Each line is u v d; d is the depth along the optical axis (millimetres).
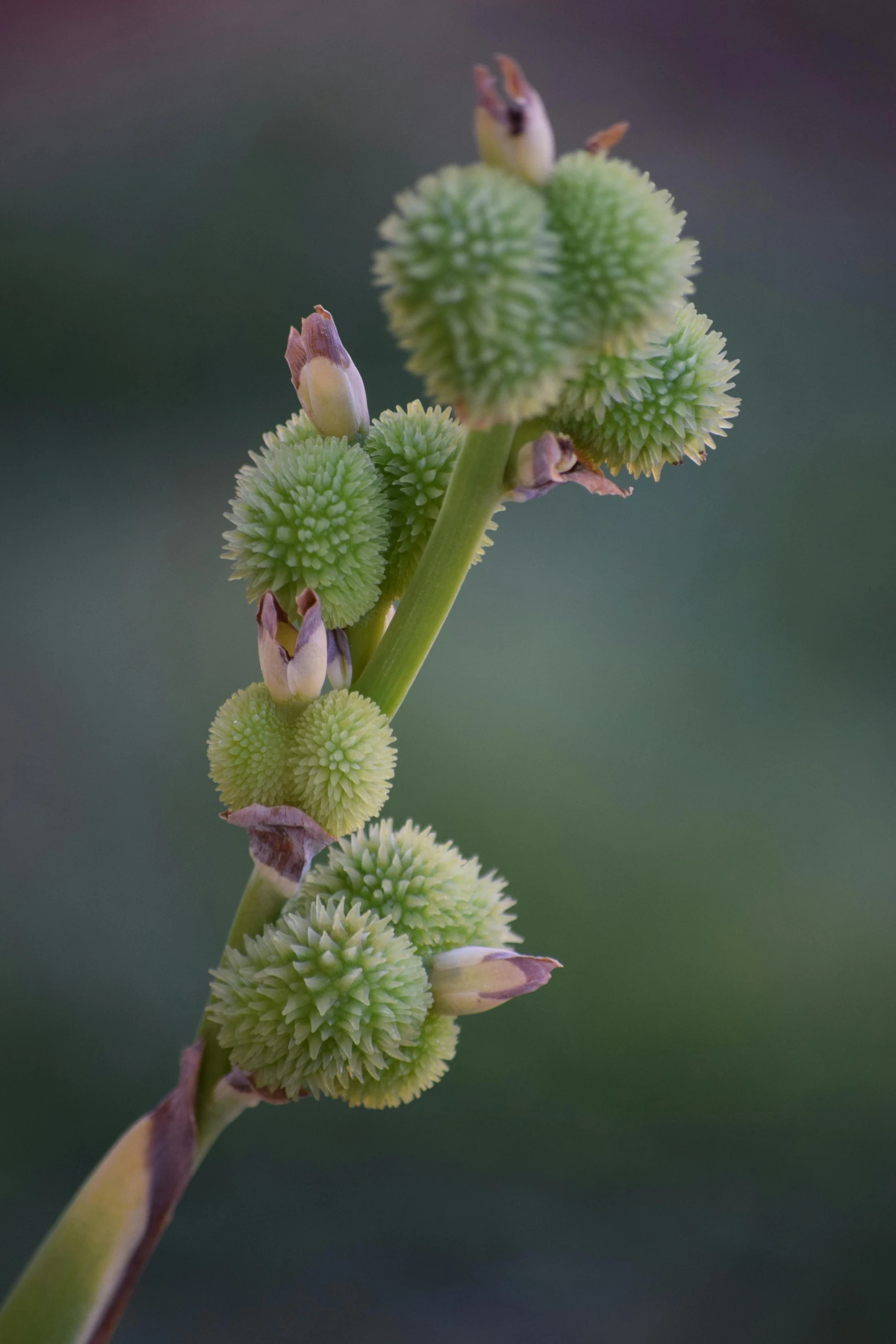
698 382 477
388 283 444
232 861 1630
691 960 1519
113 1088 1419
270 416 2178
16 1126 1375
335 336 485
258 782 477
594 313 449
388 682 481
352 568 478
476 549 481
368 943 477
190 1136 479
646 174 457
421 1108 1433
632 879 1592
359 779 476
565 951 1522
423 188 443
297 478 478
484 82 449
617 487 482
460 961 481
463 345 441
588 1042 1463
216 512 2027
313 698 479
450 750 1714
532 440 477
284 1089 477
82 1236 478
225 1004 476
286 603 481
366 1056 475
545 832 1625
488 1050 1456
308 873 489
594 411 474
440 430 487
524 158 449
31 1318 477
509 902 495
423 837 492
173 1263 1304
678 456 482
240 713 478
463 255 440
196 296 2277
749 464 2121
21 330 2197
